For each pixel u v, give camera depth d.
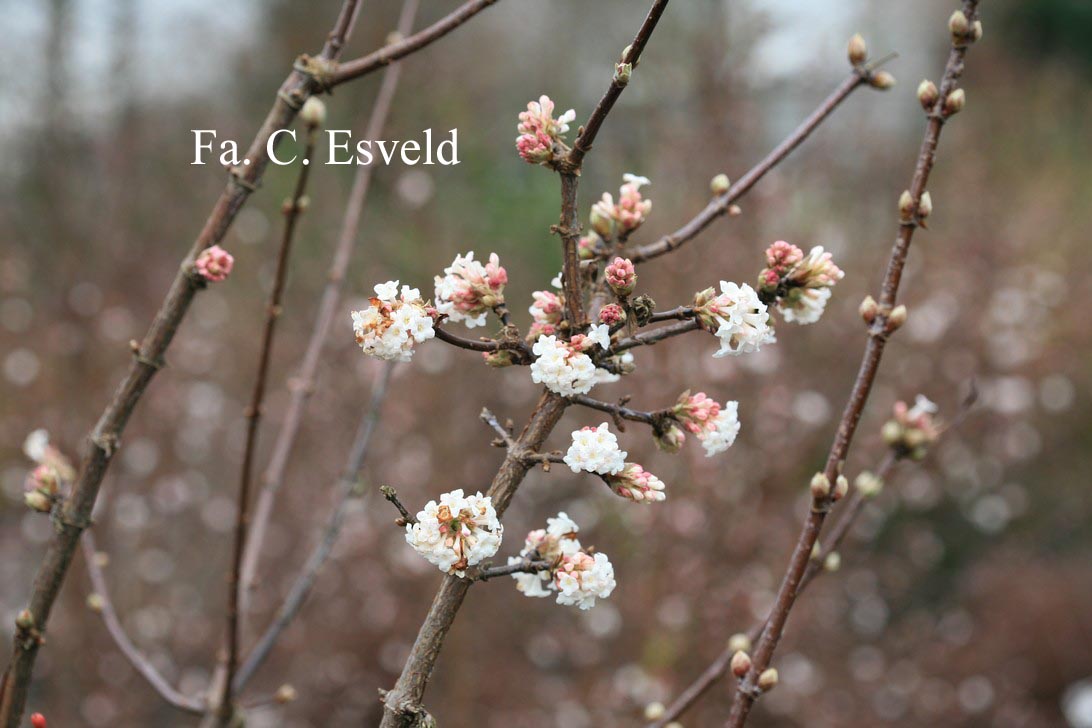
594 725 5.20
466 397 5.66
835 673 6.00
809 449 5.39
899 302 6.73
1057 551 7.25
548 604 5.82
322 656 5.75
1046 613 6.26
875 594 6.46
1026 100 11.37
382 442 5.77
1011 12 14.02
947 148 9.77
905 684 5.99
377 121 2.56
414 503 5.57
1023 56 13.38
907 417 1.92
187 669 5.72
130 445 6.03
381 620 5.72
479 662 5.48
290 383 2.45
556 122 1.29
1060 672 6.08
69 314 6.09
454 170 7.06
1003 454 6.81
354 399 5.87
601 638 5.61
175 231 7.59
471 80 8.16
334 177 6.68
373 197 6.33
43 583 1.70
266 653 2.16
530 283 7.07
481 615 5.50
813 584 5.59
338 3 8.71
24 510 6.62
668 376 4.79
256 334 6.67
